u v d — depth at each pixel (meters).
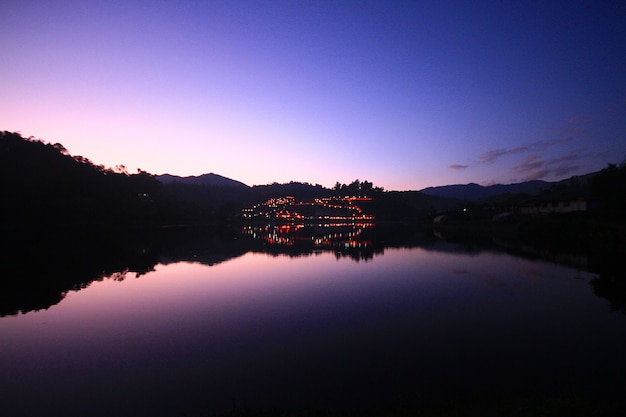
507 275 24.00
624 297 17.77
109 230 78.88
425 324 14.98
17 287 23.89
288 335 14.21
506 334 13.51
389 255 36.81
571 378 9.89
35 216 63.59
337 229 102.31
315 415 8.05
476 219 82.69
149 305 19.16
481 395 9.05
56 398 9.91
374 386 9.88
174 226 104.69
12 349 13.41
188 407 9.25
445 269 27.34
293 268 30.09
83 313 17.89
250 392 9.87
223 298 20.30
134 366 11.80
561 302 17.33
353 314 16.67
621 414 7.18
